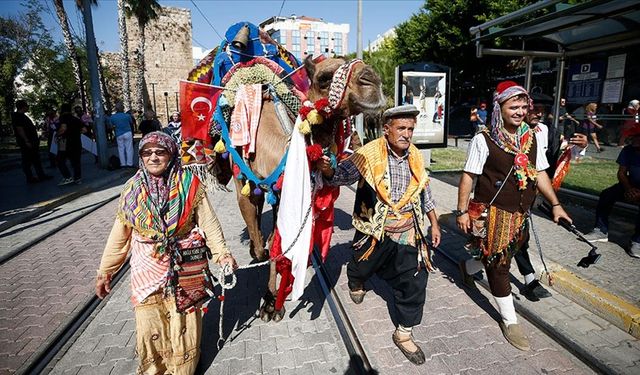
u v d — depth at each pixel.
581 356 3.00
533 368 2.92
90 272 4.66
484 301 3.86
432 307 3.77
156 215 2.45
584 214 6.12
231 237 5.88
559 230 5.43
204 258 2.67
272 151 3.27
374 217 2.97
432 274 4.45
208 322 3.60
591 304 3.55
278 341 3.31
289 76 3.52
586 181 8.17
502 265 3.14
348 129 3.57
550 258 4.48
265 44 3.81
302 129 2.85
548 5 4.87
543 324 3.37
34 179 10.05
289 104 3.49
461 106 26.78
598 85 6.60
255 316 3.69
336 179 3.00
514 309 3.49
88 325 3.58
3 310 3.81
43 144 22.77
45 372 2.96
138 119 31.83
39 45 28.59
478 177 3.23
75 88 29.72
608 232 5.31
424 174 3.00
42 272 4.67
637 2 4.75
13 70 26.91
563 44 6.82
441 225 5.96
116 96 37.72
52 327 3.52
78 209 7.50
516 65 20.97
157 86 39.41
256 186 3.44
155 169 2.43
